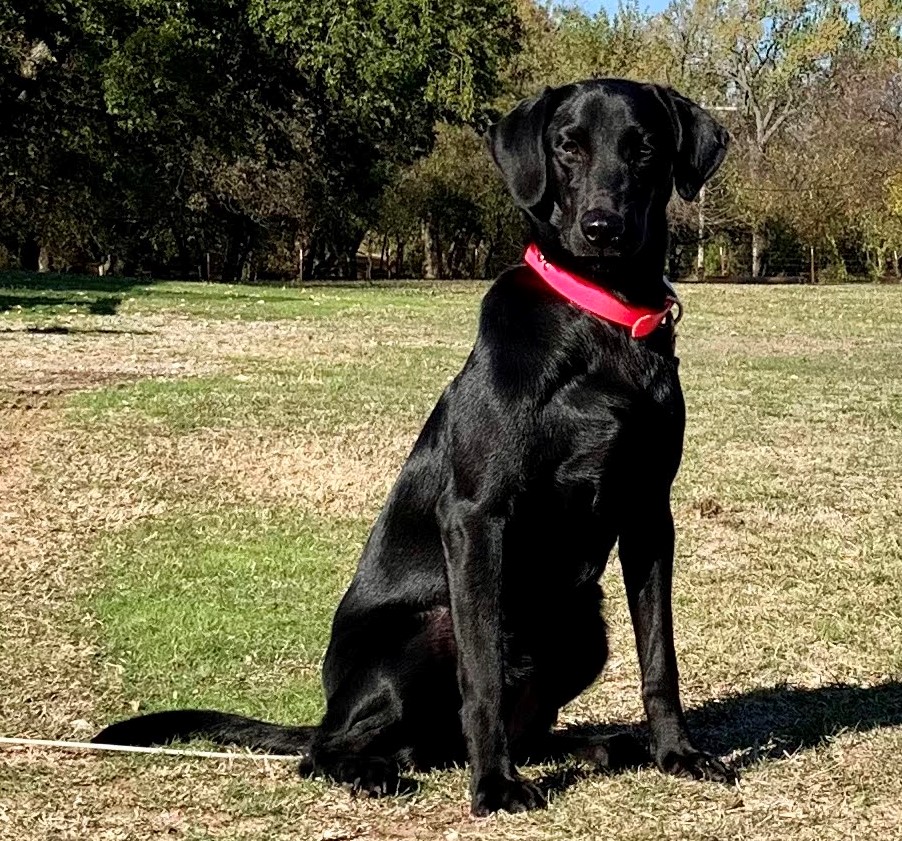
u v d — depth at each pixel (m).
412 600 2.21
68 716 2.46
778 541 3.46
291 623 2.86
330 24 14.41
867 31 24.66
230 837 2.06
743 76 24.42
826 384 6.62
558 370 2.10
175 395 5.60
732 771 2.19
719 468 4.41
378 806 2.14
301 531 3.49
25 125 15.60
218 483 4.02
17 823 2.09
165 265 22.19
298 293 13.27
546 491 2.11
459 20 14.54
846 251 22.95
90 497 3.82
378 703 2.19
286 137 16.55
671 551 2.20
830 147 21.84
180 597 3.00
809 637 2.82
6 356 6.82
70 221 18.98
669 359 2.16
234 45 15.36
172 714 2.29
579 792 2.17
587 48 22.52
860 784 2.19
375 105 15.13
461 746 2.24
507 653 2.18
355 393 5.82
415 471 2.24
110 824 2.10
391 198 22.05
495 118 15.80
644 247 2.15
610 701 2.56
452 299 12.76
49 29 14.16
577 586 2.18
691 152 2.23
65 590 3.04
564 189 2.17
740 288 16.23
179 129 15.67
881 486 4.15
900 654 2.73
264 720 2.45
